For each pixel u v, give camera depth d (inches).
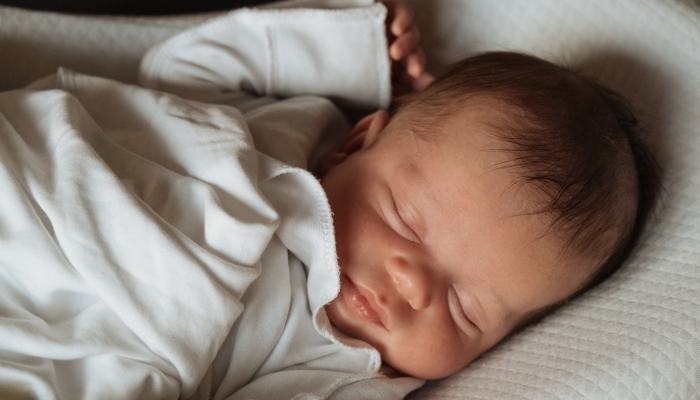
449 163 30.0
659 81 36.5
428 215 29.5
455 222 29.2
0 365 21.7
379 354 29.9
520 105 31.3
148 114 30.4
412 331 29.6
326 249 28.1
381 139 32.9
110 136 30.0
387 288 29.4
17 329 22.4
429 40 42.8
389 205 29.9
